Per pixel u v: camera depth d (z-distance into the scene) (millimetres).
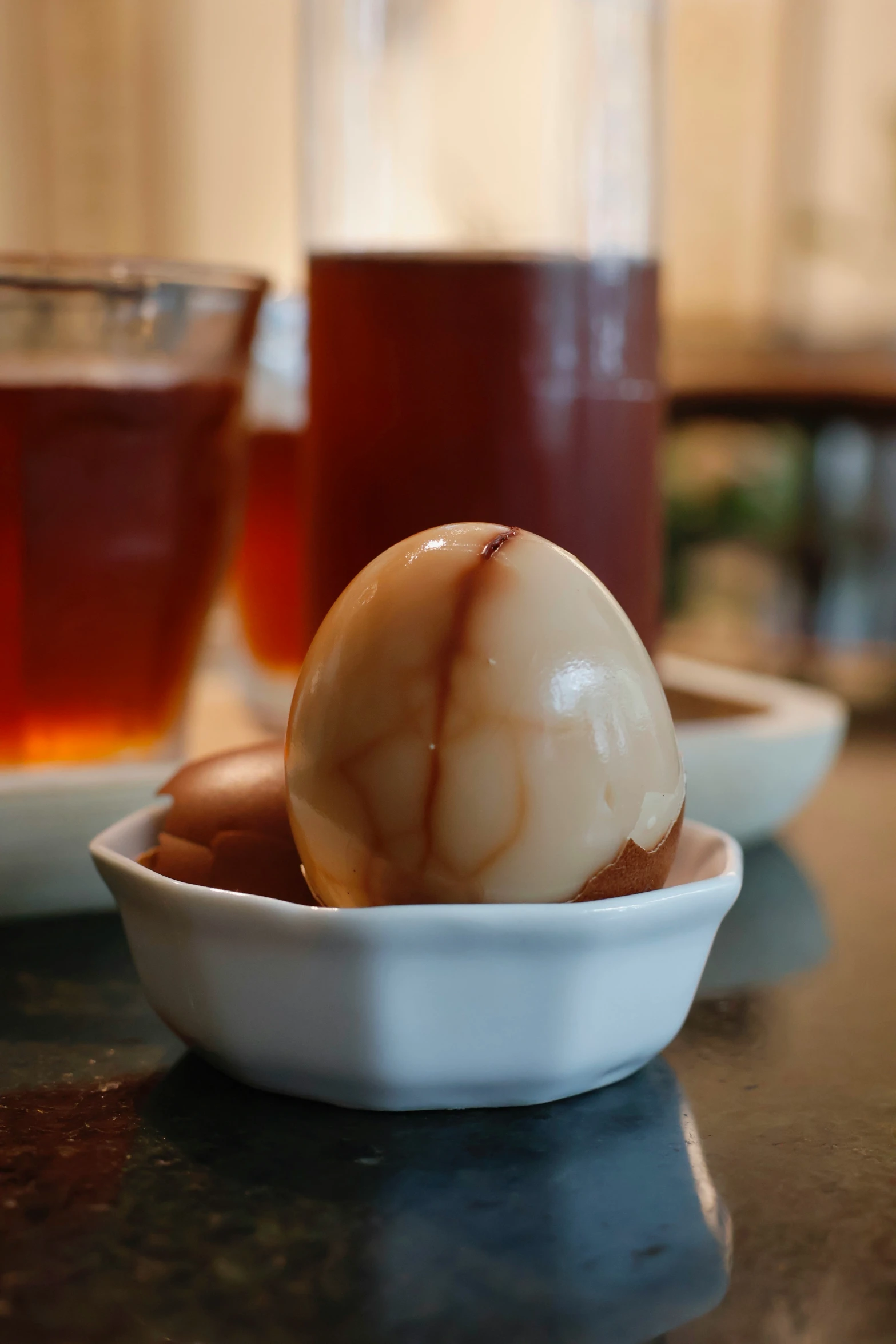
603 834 220
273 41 1300
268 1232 202
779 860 351
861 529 1330
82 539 319
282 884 246
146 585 327
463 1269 196
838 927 309
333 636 227
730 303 1802
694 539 1307
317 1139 222
